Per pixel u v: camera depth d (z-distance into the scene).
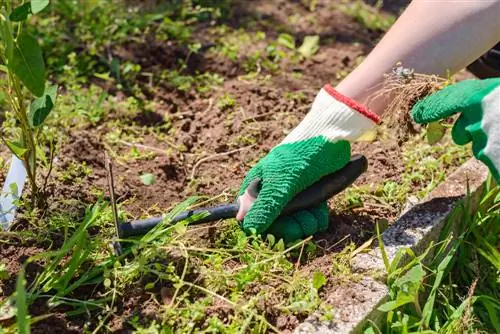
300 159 1.04
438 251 1.06
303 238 1.06
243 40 1.48
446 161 1.22
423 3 1.04
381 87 1.04
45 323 0.96
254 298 0.98
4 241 1.04
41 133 1.20
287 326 0.97
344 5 1.63
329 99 1.04
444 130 1.09
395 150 1.23
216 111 1.30
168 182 1.18
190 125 1.29
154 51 1.43
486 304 1.04
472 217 1.12
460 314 1.00
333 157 1.04
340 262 1.03
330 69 1.43
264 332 0.96
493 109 0.93
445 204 1.11
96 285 0.99
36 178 1.12
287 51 1.47
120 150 1.23
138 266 0.98
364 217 1.12
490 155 0.93
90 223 0.99
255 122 1.28
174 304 0.98
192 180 1.17
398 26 1.04
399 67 1.03
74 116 1.25
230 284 1.00
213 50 1.44
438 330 1.00
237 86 1.36
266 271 1.01
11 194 1.06
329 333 0.94
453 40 1.02
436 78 1.02
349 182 1.06
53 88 1.02
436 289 1.03
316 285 0.99
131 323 0.96
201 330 0.96
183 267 1.02
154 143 1.25
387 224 1.10
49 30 1.45
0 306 0.95
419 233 1.06
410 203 1.13
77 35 1.45
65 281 0.97
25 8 0.95
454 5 1.02
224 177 1.19
